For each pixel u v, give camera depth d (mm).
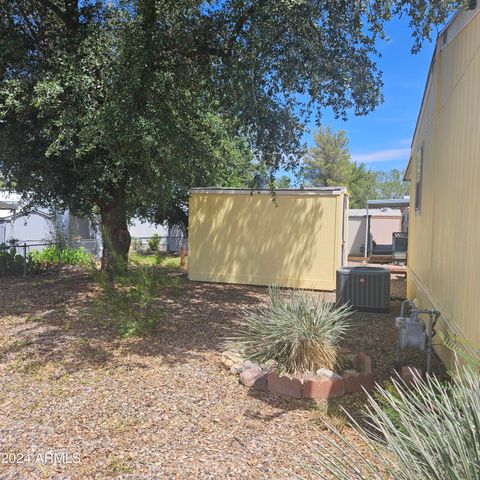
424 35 5469
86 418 3592
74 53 7496
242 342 4949
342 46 6184
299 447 3096
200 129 9203
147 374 4602
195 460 2934
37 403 3893
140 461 2928
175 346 5562
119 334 6027
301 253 10367
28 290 8945
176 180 9344
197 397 4012
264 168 7180
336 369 4320
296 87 6531
